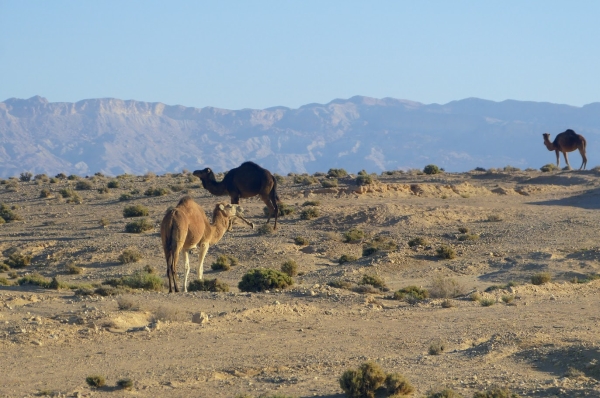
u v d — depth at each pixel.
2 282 38.47
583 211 74.12
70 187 105.12
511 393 16.78
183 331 24.67
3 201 95.94
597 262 47.88
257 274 36.97
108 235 64.81
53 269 52.59
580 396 16.64
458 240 57.91
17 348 21.70
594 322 27.83
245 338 24.19
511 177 101.50
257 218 71.25
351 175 113.12
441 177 105.75
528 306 32.62
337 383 18.67
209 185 54.94
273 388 18.20
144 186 105.19
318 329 26.17
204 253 35.22
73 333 23.55
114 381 18.72
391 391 17.22
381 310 30.95
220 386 18.50
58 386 18.17
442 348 22.77
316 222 68.38
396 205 73.06
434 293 37.31
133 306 27.69
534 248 53.03
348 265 50.19
